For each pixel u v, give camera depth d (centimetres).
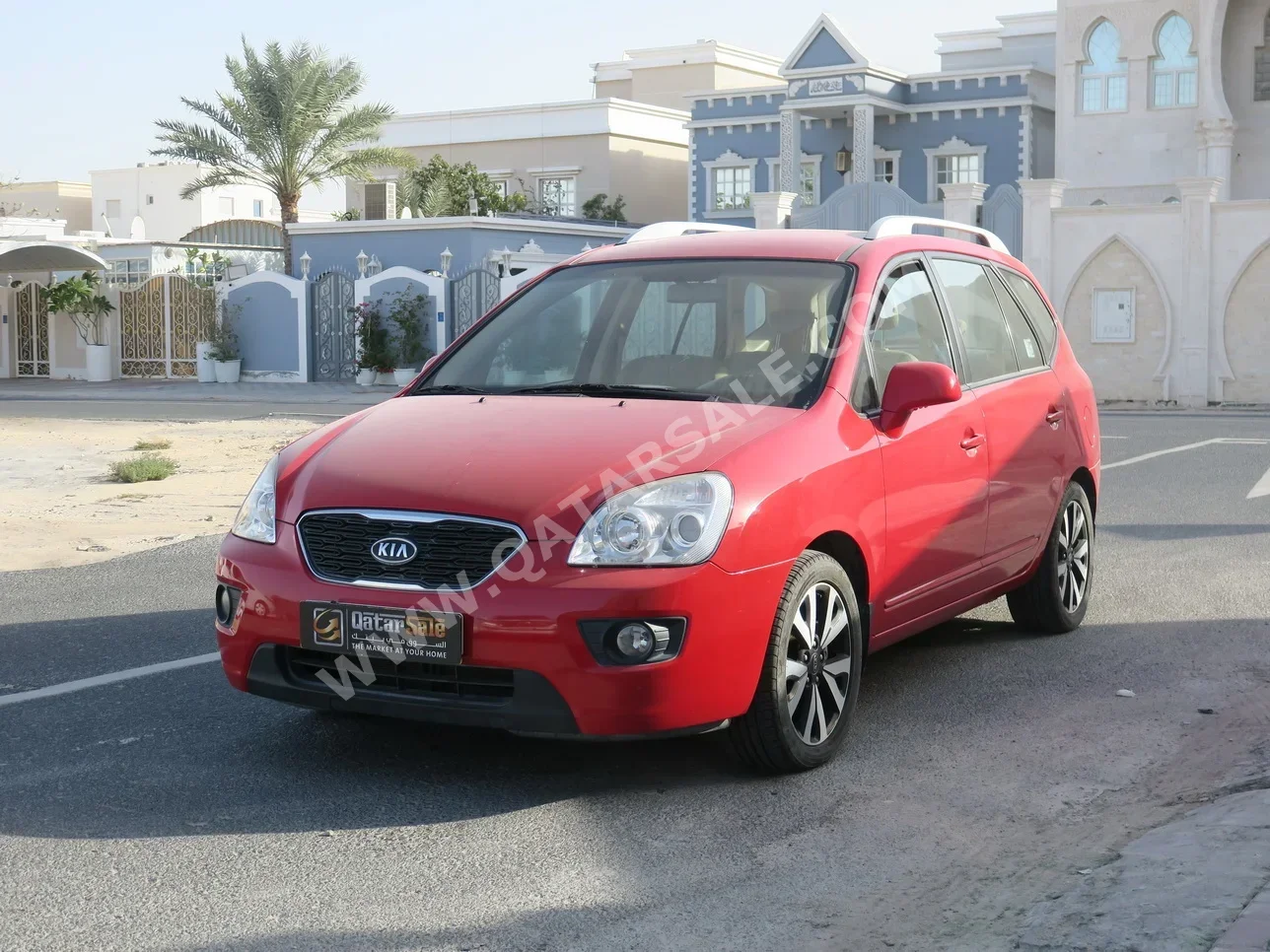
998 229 2630
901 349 551
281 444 1772
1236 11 3025
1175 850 382
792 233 603
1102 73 3134
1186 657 634
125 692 581
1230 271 2391
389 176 4950
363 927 354
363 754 495
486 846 409
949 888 376
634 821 430
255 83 3753
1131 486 1224
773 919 357
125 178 6594
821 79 3797
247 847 409
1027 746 507
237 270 3506
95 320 3675
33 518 1121
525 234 3553
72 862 397
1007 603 755
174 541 995
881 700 571
